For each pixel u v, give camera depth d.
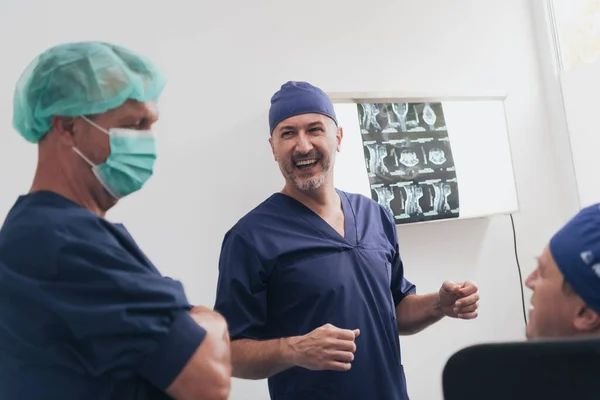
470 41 2.17
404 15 2.07
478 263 2.09
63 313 0.75
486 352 0.61
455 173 2.03
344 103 1.90
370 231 1.53
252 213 1.47
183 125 1.73
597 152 2.13
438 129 2.03
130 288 0.77
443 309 1.51
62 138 0.87
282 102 1.50
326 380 1.33
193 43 1.76
